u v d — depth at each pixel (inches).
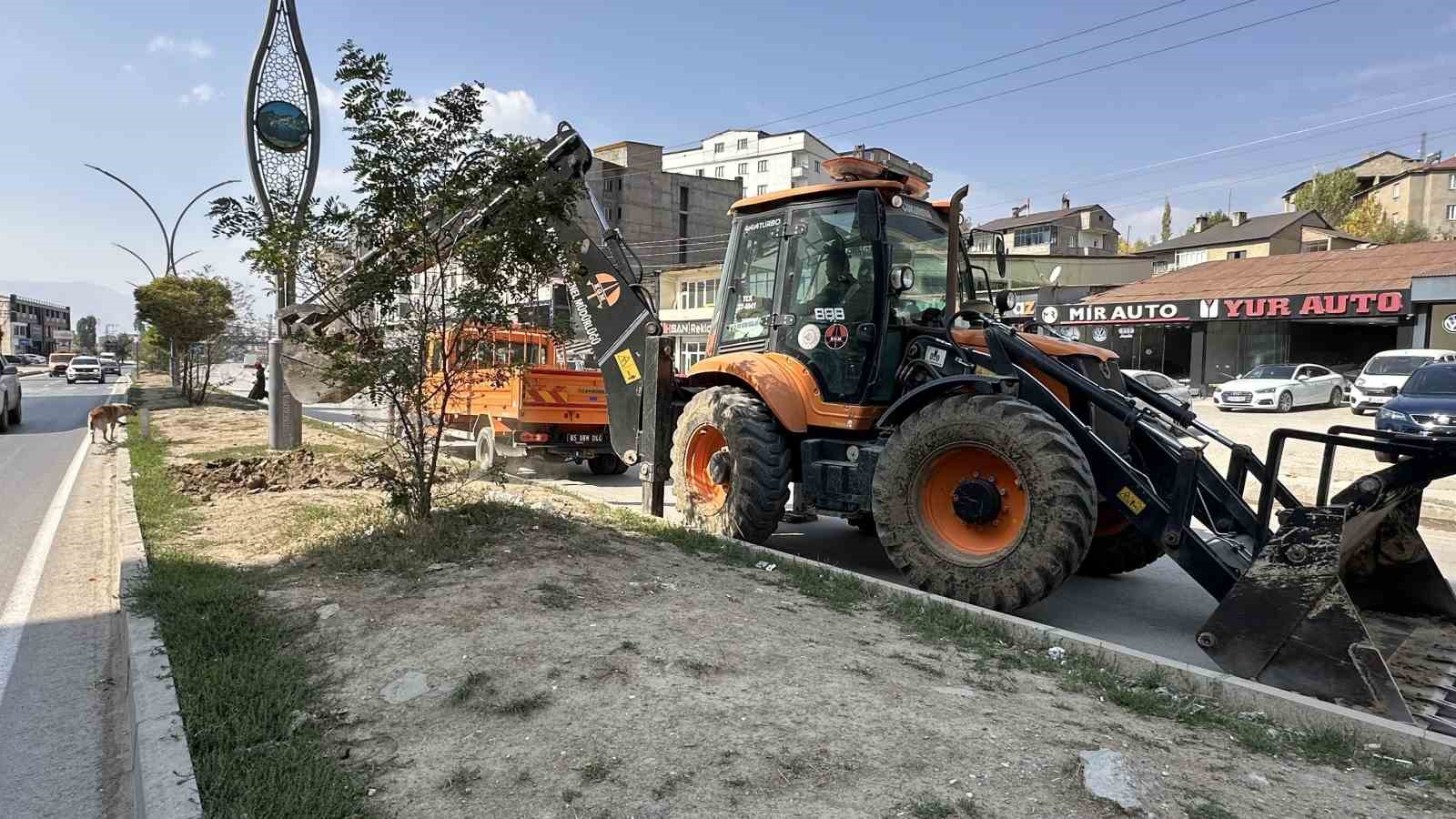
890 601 206.8
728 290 310.5
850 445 255.8
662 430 315.0
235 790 112.6
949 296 247.9
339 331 239.6
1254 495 440.1
